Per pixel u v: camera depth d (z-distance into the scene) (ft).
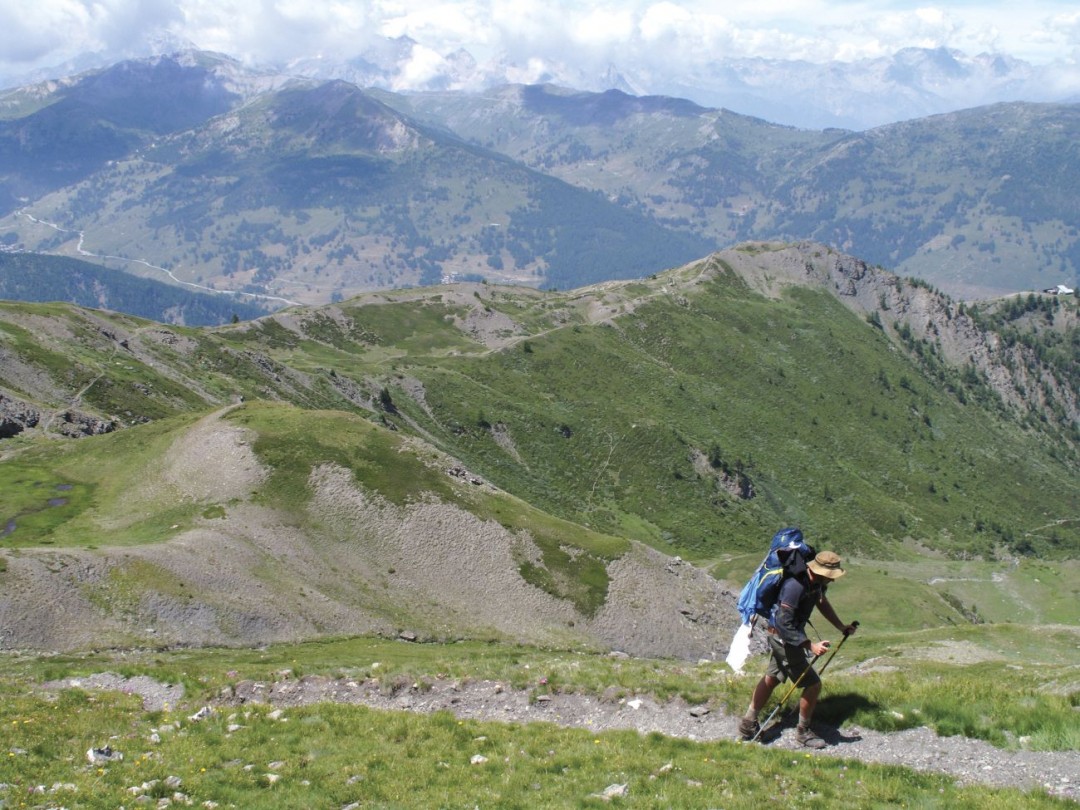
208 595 234.58
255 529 275.80
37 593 207.41
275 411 339.98
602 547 322.14
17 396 415.64
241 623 230.48
